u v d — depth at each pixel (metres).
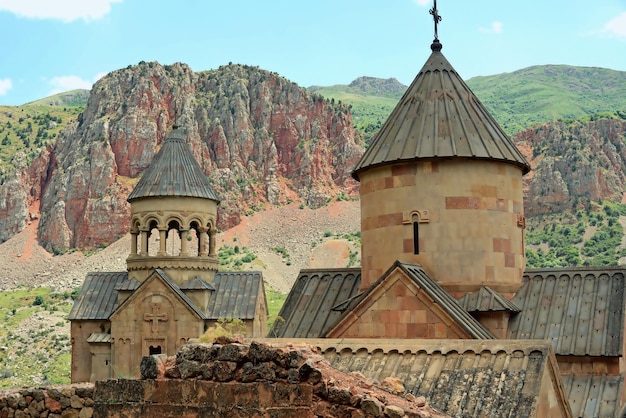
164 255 60.78
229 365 13.17
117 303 62.41
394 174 25.94
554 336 23.61
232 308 60.06
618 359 22.62
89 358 61.66
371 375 18.38
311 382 12.79
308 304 28.19
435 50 28.44
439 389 17.22
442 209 25.23
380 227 26.08
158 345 58.81
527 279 25.89
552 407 17.36
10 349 146.88
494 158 25.44
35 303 188.50
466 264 25.03
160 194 60.81
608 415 21.38
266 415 12.75
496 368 17.27
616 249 194.50
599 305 24.08
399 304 23.05
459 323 22.06
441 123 26.11
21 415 17.72
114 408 13.60
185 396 13.26
